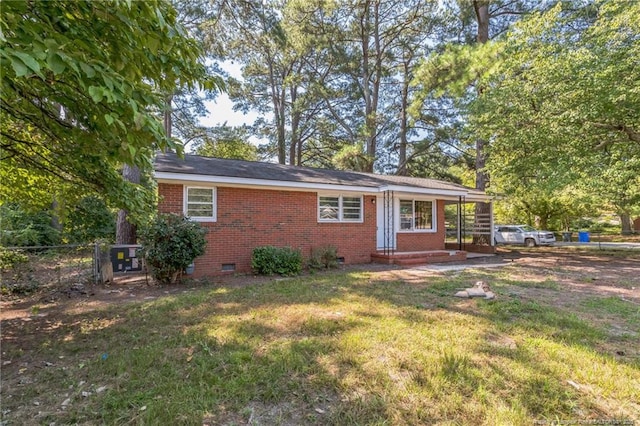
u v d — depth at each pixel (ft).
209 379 9.80
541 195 43.37
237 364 10.77
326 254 33.12
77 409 8.44
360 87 75.56
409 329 14.03
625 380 9.84
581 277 27.12
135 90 8.54
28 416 8.18
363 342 12.46
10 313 17.16
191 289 23.04
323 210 35.70
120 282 25.71
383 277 27.35
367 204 38.70
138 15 8.13
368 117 68.23
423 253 39.40
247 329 14.08
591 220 100.53
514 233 65.05
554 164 37.32
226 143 72.33
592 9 38.34
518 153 41.09
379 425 7.77
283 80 79.15
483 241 50.88
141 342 12.87
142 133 9.23
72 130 10.57
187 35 10.23
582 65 32.32
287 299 19.45
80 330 14.43
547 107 35.55
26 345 12.71
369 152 68.80
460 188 46.01
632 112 31.55
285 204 33.04
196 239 24.81
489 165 45.16
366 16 69.15
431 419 8.04
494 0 51.72
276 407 8.58
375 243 39.27
